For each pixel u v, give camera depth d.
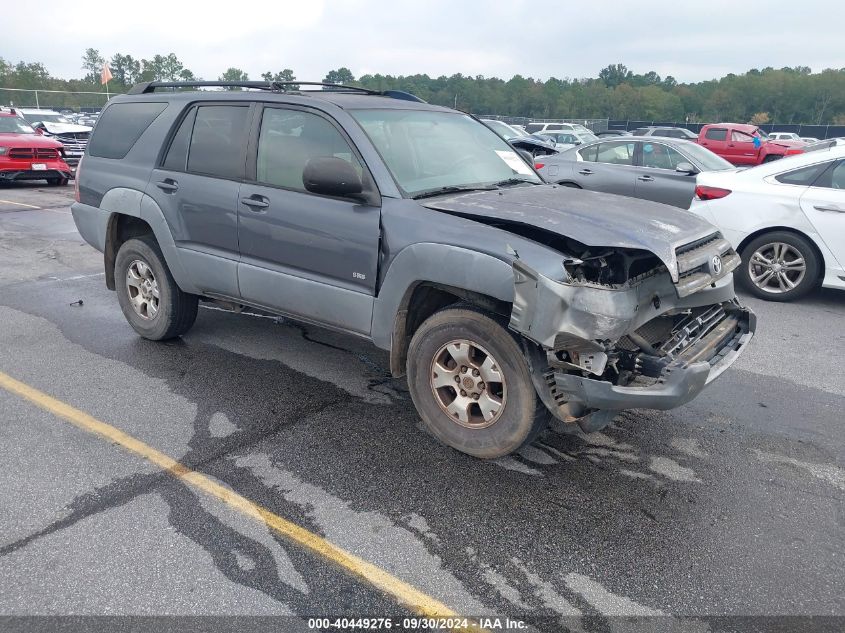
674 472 3.64
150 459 3.66
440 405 3.75
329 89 5.09
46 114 20.94
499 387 3.55
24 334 5.59
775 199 6.92
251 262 4.44
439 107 4.91
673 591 2.73
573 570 2.85
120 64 109.00
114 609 2.58
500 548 2.98
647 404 3.17
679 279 3.30
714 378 3.46
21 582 2.71
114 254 5.47
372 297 3.87
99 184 5.32
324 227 3.99
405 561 2.88
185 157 4.80
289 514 3.19
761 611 2.63
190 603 2.62
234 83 4.87
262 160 4.38
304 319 4.35
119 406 4.29
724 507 3.32
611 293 3.13
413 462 3.68
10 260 8.24
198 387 4.60
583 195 4.18
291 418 4.18
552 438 3.98
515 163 4.83
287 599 2.65
